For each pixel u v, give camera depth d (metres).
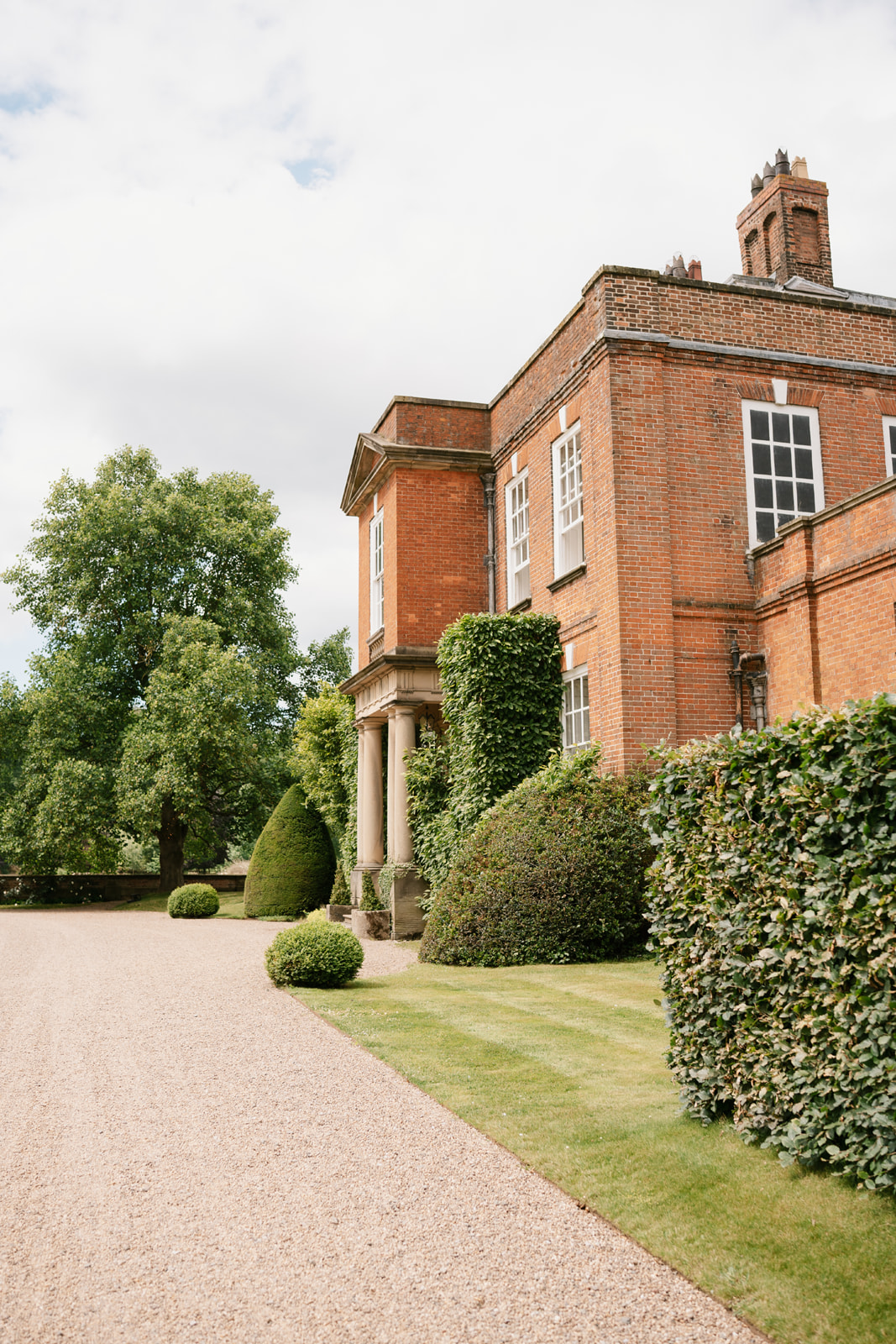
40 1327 3.41
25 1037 8.40
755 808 4.99
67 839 31.70
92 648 34.09
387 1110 6.04
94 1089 6.63
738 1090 5.01
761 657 13.83
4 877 37.19
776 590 13.30
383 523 19.72
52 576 34.78
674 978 5.57
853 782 4.19
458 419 19.45
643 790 13.01
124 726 33.91
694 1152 4.87
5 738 35.16
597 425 14.36
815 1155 4.38
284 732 36.44
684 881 5.53
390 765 18.28
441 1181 4.80
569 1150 5.09
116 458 36.34
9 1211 4.50
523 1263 3.87
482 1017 8.70
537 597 16.77
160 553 34.25
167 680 30.80
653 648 13.57
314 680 39.31
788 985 4.63
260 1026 8.70
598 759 13.77
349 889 20.48
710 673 13.78
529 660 15.66
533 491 17.08
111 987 11.31
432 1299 3.58
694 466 14.24
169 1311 3.52
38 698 32.34
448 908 12.98
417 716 19.08
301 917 25.03
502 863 12.70
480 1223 4.28
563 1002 9.28
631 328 14.20
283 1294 3.64
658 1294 3.60
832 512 12.18
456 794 16.03
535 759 15.40
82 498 34.81
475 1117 5.75
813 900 4.41
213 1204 4.55
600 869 12.37
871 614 11.57
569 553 15.80
